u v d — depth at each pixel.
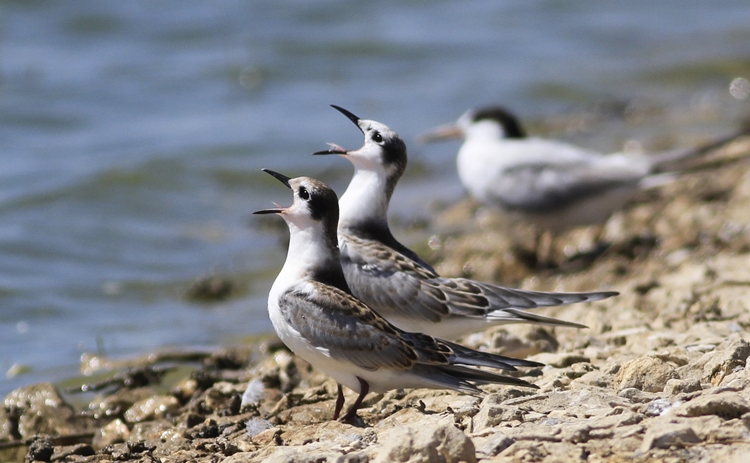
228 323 13.71
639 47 30.20
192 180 20.19
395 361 8.01
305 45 28.44
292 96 25.50
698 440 6.45
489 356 8.15
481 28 31.23
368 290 9.75
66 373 11.74
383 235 10.37
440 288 9.63
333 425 8.12
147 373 11.18
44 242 16.94
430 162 21.81
